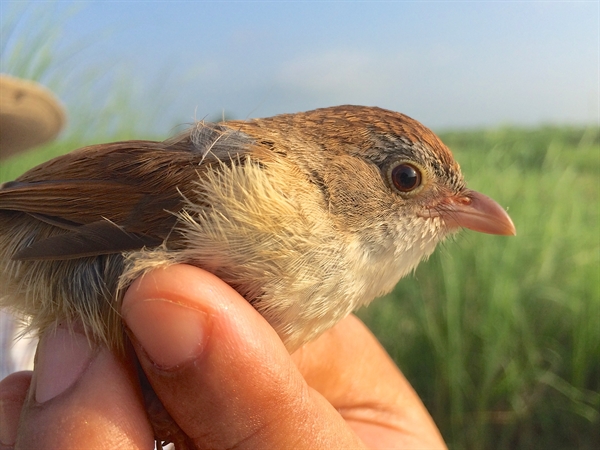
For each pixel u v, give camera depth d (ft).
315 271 0.28
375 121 0.33
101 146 0.30
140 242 0.26
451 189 0.35
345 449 0.26
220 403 0.24
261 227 0.26
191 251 0.26
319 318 0.28
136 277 0.26
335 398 0.40
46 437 0.23
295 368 0.26
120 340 0.27
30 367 0.46
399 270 0.34
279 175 0.28
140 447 0.25
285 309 0.27
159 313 0.24
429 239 0.35
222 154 0.28
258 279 0.26
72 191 0.27
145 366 0.25
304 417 0.25
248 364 0.24
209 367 0.24
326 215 0.29
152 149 0.29
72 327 0.27
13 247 0.28
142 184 0.27
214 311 0.24
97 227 0.26
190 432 0.26
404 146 0.32
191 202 0.27
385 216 0.32
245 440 0.25
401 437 0.39
